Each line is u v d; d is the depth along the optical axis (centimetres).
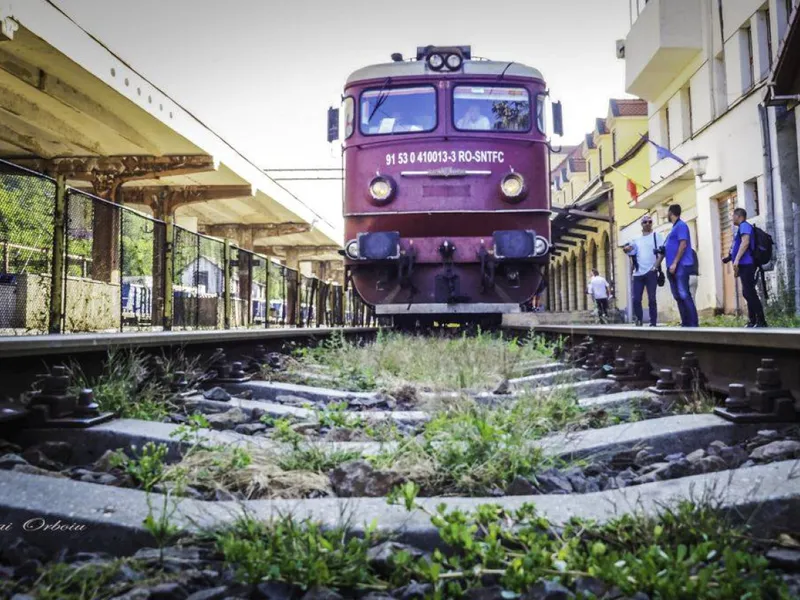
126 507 250
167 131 1869
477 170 1313
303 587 203
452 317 1498
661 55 2166
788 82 1521
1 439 363
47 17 1298
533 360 866
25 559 223
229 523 240
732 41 1906
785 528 241
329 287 2405
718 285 2069
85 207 880
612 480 323
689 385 531
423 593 201
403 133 1327
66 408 393
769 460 325
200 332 696
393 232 1303
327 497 305
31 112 1664
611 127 3369
